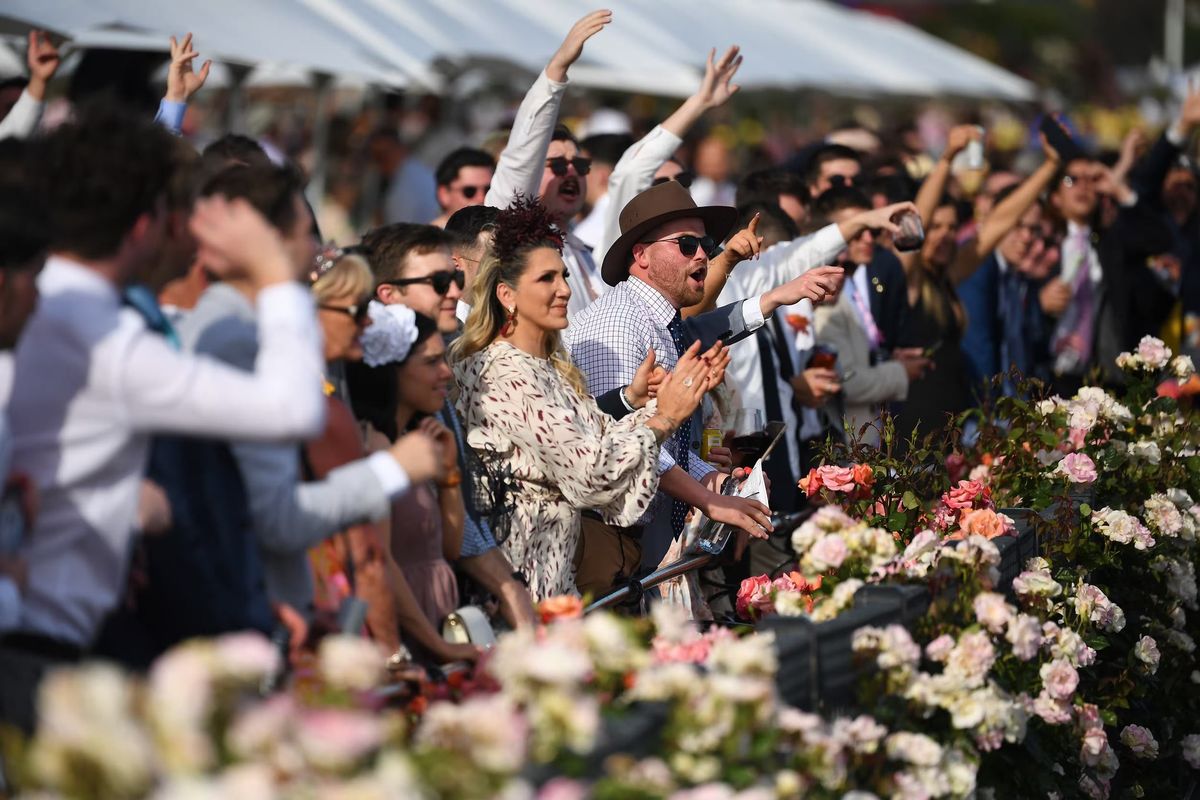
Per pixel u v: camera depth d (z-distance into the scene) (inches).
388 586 460.1
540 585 579.8
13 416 355.3
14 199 373.7
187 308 487.5
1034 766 550.0
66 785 262.2
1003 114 2743.6
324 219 1800.0
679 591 668.7
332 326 460.4
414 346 516.4
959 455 727.7
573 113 2128.4
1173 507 744.3
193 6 1268.5
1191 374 826.2
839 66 2162.9
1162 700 738.2
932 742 449.4
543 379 586.9
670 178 951.6
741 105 2487.7
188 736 267.4
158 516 376.8
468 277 665.6
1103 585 736.3
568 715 326.6
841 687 450.0
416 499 509.4
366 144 1904.5
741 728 353.7
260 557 406.3
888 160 1206.3
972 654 473.4
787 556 776.9
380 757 297.4
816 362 852.0
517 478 579.2
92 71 1350.9
